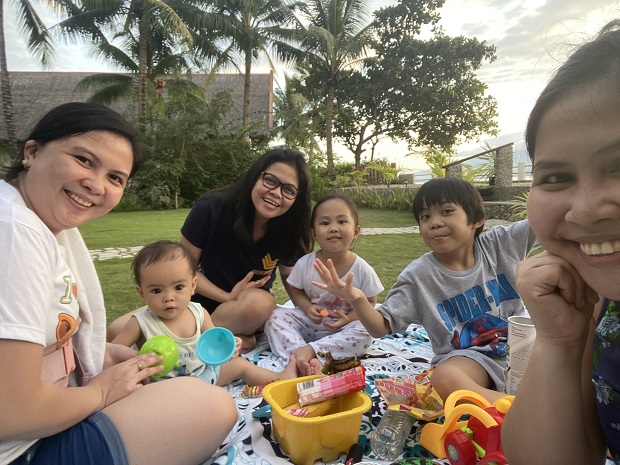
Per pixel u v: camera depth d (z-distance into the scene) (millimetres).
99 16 16062
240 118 21406
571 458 930
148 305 2064
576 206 692
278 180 2482
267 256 2785
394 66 21812
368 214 12258
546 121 713
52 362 1198
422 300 2049
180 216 12141
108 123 1165
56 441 1108
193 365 1924
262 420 1701
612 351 874
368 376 2115
